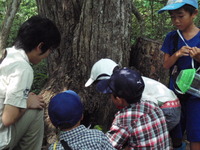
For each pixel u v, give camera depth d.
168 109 2.33
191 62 2.47
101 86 2.10
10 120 2.04
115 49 3.13
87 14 3.06
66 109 1.68
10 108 2.01
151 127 1.91
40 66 4.66
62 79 3.21
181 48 2.42
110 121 3.27
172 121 2.37
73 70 3.21
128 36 3.22
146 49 3.33
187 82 2.36
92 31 3.08
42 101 2.42
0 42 3.26
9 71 2.03
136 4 5.40
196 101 2.49
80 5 3.29
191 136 2.54
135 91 1.87
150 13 5.43
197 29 2.50
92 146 1.66
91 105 3.13
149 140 1.91
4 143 2.15
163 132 1.98
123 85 1.87
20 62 2.04
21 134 2.33
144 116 1.92
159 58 3.25
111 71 2.34
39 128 2.44
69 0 3.27
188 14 2.39
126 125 1.93
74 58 3.21
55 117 1.69
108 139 1.78
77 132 1.69
